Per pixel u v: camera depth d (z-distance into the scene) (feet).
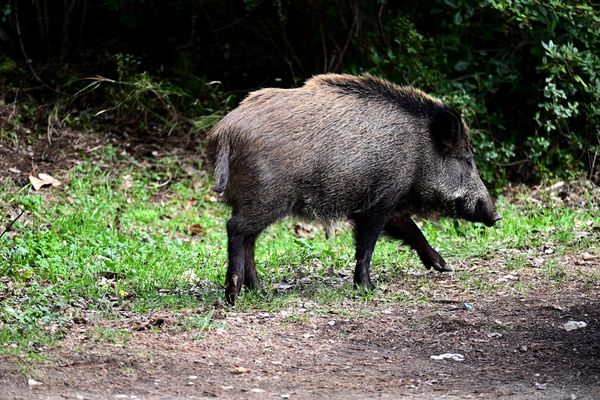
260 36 68.28
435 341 33.32
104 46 70.13
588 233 49.62
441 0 60.80
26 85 64.23
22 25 68.74
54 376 27.94
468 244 48.14
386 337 33.68
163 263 43.04
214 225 52.95
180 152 61.36
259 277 42.47
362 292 38.83
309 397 26.94
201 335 32.76
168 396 26.61
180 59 67.00
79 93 64.13
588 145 62.03
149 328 33.53
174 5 67.92
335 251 47.34
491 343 33.06
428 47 63.00
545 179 60.59
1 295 36.65
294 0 66.49
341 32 66.49
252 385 28.04
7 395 25.91
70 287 38.11
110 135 61.72
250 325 34.35
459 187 40.78
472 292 39.45
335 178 37.04
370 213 38.73
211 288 39.86
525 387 28.32
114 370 28.84
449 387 28.30
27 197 51.37
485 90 61.46
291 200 36.58
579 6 57.26
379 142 37.91
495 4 56.24
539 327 34.71
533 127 63.77
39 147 58.70
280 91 37.32
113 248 45.42
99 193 54.65
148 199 55.62
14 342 31.09
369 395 27.30
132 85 63.10
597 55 61.26
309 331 34.09
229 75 69.31
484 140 59.47
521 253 46.14
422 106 39.40
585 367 30.45
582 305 37.19
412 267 44.45
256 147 35.86
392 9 66.03
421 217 41.83
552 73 58.44
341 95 37.73
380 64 61.62
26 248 43.09
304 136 36.37
